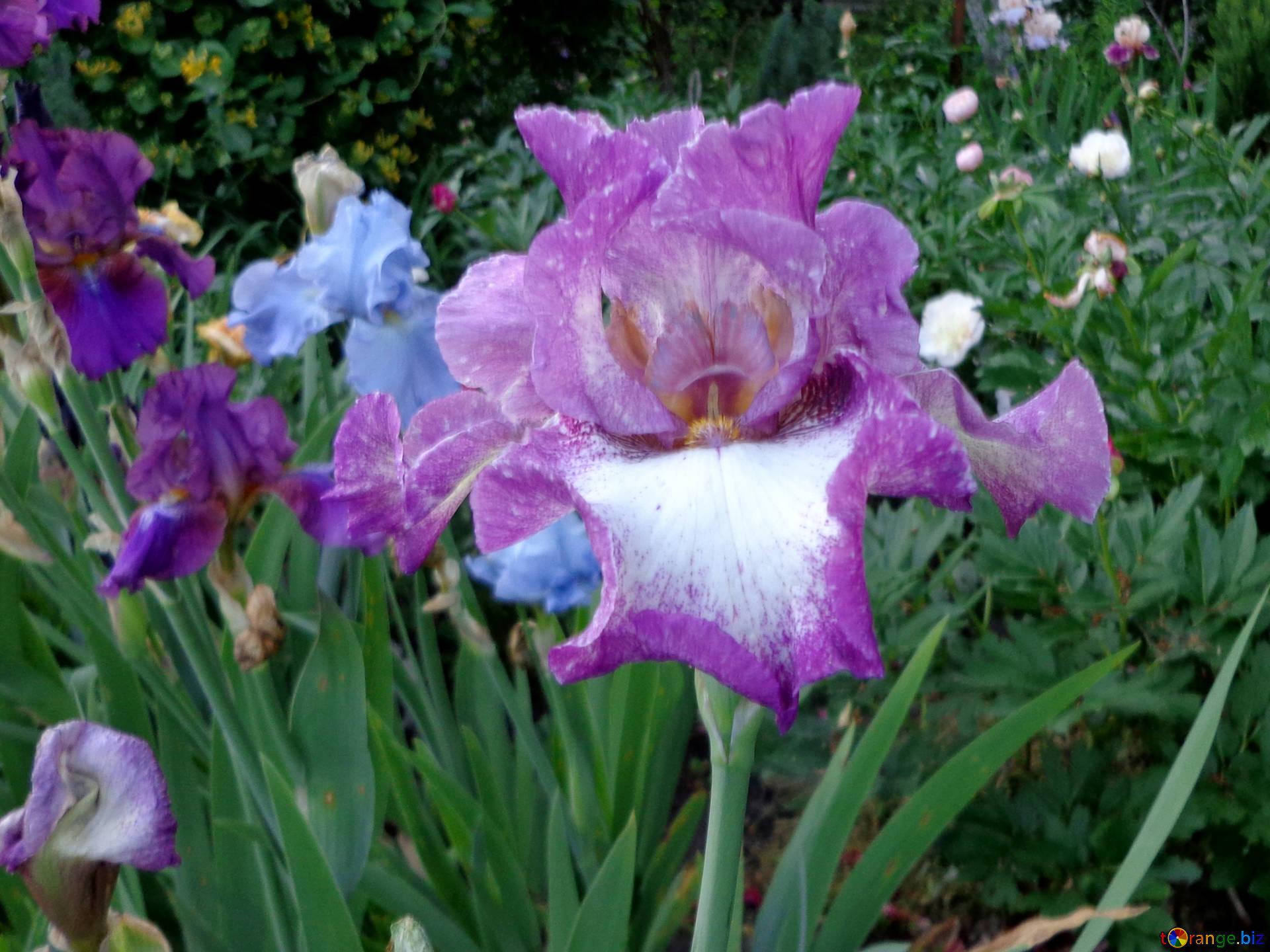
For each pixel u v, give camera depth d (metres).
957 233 1.13
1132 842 0.65
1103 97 1.86
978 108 1.65
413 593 0.82
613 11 2.29
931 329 0.83
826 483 0.33
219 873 0.58
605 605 0.32
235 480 0.52
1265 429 0.71
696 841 0.80
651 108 2.04
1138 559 0.70
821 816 0.55
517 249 1.33
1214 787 0.65
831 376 0.36
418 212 1.68
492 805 0.63
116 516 0.56
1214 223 1.03
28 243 0.50
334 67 1.62
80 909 0.40
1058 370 0.83
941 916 0.75
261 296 0.66
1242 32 1.69
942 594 0.81
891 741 0.53
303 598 0.69
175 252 0.63
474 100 2.04
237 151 1.57
